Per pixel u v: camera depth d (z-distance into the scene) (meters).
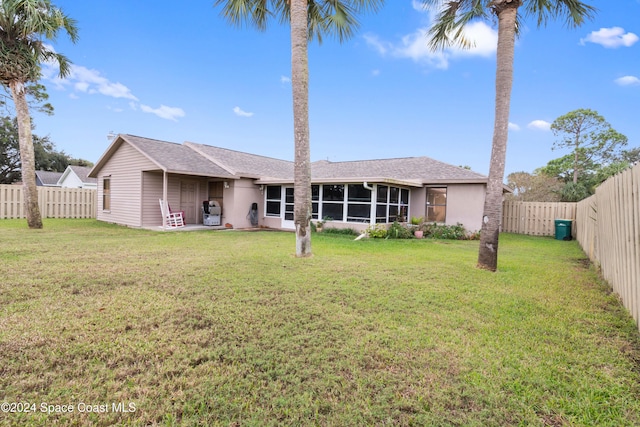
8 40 9.99
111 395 2.11
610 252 5.01
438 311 3.77
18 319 3.24
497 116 6.21
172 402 2.06
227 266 5.88
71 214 16.42
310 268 5.89
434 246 9.66
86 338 2.86
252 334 3.03
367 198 12.33
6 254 6.55
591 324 3.46
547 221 14.06
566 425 1.93
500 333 3.18
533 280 5.41
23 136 10.83
